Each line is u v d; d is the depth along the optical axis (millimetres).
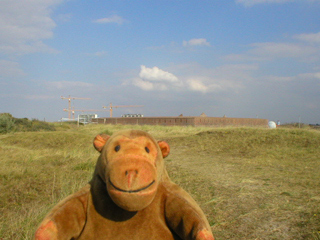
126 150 291
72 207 303
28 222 636
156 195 312
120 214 301
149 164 282
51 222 280
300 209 683
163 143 340
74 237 304
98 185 316
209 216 687
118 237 297
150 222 303
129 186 260
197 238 273
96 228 301
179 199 304
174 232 309
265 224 621
